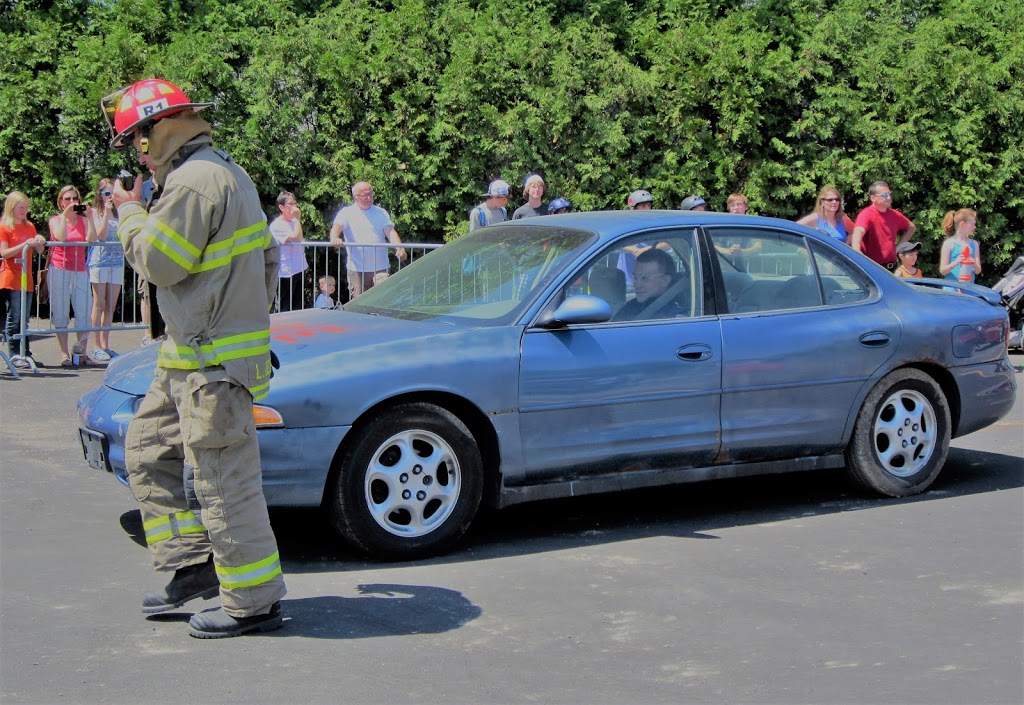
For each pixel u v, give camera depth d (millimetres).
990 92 15219
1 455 7312
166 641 4383
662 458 6008
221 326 4203
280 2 15117
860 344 6508
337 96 13938
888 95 15367
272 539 4438
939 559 5562
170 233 4090
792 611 4816
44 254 11484
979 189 15383
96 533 5770
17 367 10555
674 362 5965
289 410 5145
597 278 5977
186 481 4383
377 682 4031
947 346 6828
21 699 3846
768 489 7027
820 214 11312
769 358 6234
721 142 14836
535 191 11414
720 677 4125
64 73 13867
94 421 5594
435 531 5480
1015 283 12773
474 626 4594
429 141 14117
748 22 15789
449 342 5555
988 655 4355
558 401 5711
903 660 4297
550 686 4023
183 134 4246
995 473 7488
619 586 5117
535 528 6113
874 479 6652
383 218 11945
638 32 15867
